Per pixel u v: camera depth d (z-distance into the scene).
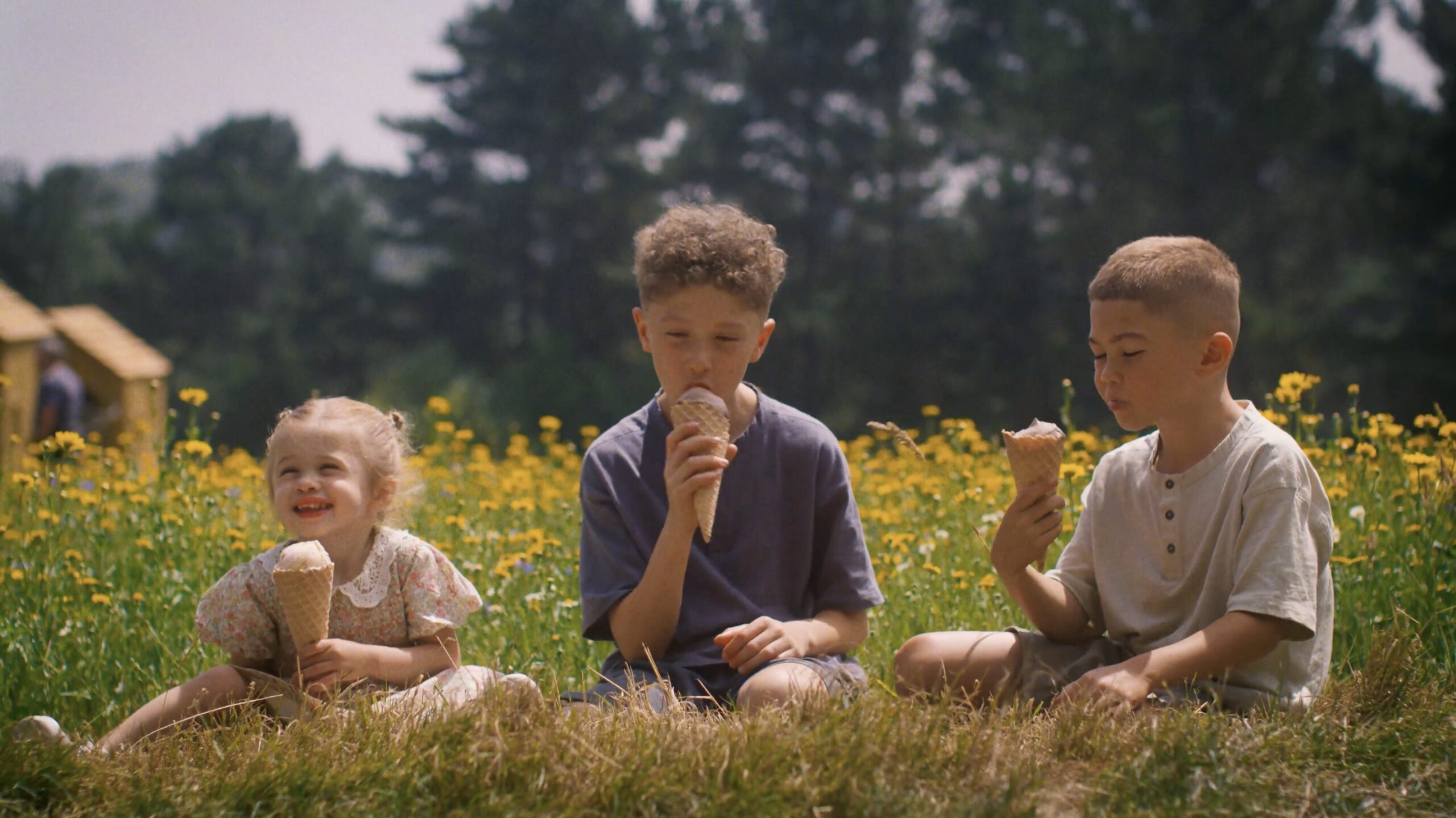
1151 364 3.18
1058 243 30.73
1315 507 3.18
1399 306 26.59
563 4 40.38
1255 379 26.59
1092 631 3.51
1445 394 25.72
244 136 50.25
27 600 4.22
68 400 11.45
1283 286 28.55
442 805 2.49
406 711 2.86
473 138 41.34
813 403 35.09
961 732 2.70
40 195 47.41
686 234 3.29
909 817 2.39
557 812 2.46
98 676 3.75
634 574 3.42
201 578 4.69
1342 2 29.09
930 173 36.81
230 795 2.53
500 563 4.86
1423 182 26.91
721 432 3.21
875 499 6.57
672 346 3.31
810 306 35.19
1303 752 2.72
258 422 41.09
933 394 33.28
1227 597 3.18
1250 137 28.28
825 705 2.74
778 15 38.03
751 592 3.46
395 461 3.52
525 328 42.03
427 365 38.75
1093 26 30.50
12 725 2.89
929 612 4.42
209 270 46.34
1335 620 3.86
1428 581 3.90
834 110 38.03
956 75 36.94
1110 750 2.70
